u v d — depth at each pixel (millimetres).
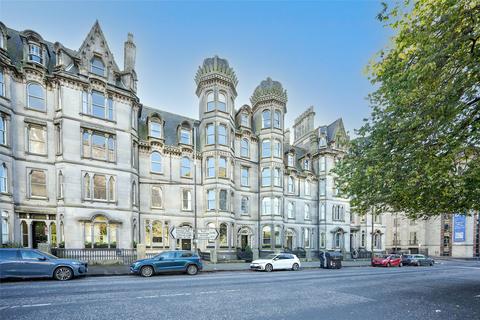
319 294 11195
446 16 7547
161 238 27375
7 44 21531
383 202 12375
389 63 9406
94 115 23031
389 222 63438
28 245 20438
